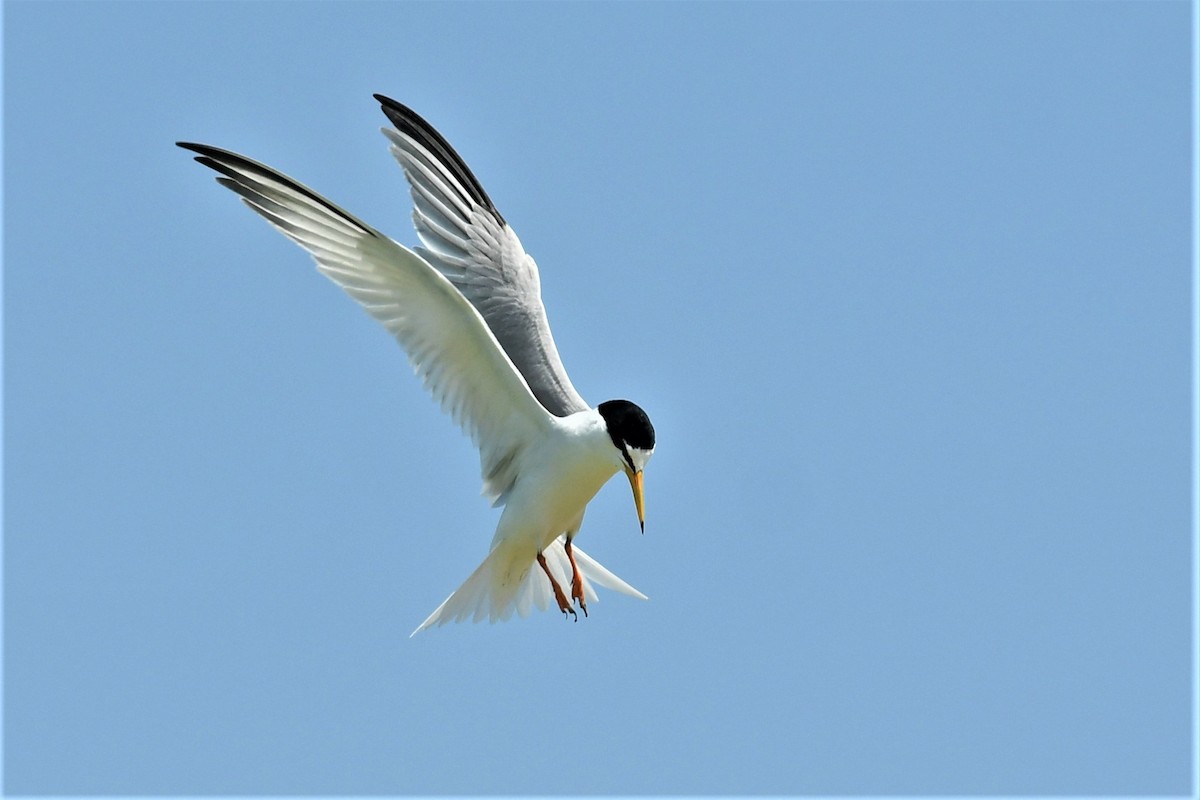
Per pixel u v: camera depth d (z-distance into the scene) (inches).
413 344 522.0
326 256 511.5
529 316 596.7
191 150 506.6
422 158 616.4
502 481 546.0
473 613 549.6
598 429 527.8
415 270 499.8
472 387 529.3
